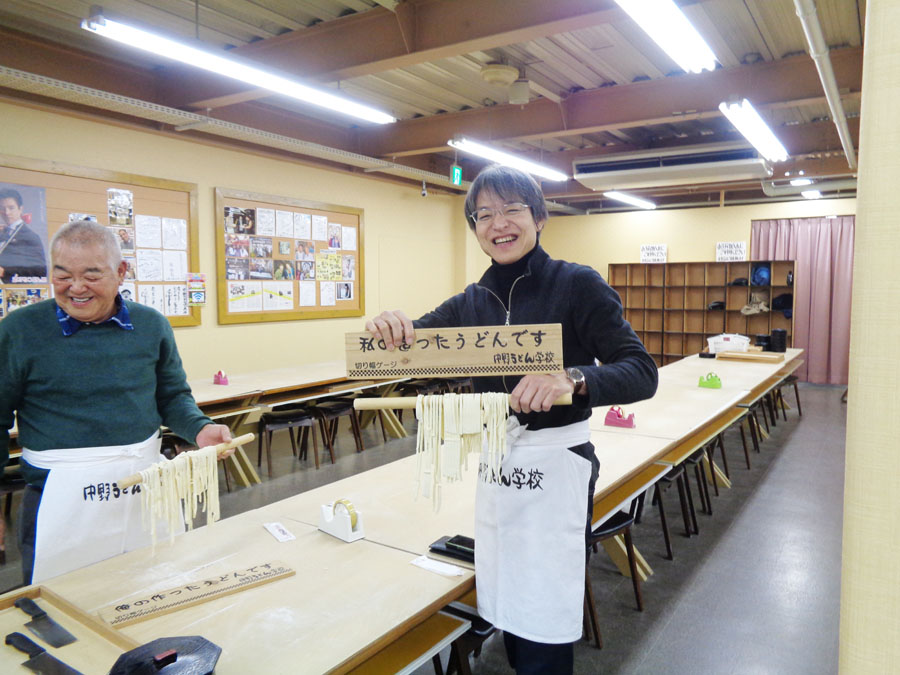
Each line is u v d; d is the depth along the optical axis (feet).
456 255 31.45
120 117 16.48
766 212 32.12
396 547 5.71
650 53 16.11
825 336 31.37
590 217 36.68
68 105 15.31
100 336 5.63
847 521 1.40
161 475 4.57
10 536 11.85
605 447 9.32
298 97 13.82
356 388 18.19
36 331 5.42
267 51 14.83
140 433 5.82
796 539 12.09
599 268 36.58
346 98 14.16
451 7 12.26
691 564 10.96
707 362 21.01
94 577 5.00
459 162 29.99
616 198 31.48
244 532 6.07
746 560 11.12
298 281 22.71
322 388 17.63
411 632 5.11
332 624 4.32
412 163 26.86
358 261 25.39
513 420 4.68
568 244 37.50
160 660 3.33
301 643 4.07
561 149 27.20
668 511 13.65
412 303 28.66
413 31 12.74
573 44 15.55
